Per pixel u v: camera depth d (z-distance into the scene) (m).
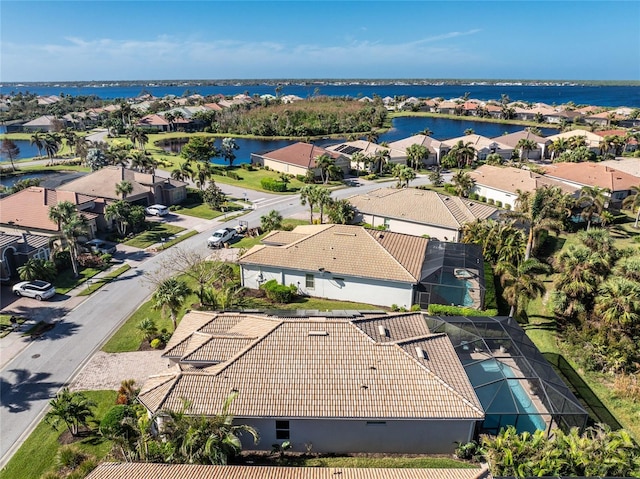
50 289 42.50
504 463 20.16
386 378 24.20
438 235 55.19
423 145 106.31
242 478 19.09
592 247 45.12
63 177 81.94
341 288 41.34
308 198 60.84
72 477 21.89
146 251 54.06
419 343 27.05
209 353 26.39
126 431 23.56
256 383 23.88
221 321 30.16
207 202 71.25
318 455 23.89
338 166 92.94
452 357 26.58
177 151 125.06
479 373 26.45
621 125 161.75
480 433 24.48
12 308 40.59
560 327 37.06
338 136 154.50
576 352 33.38
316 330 26.73
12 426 26.78
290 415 22.58
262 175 94.62
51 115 177.50
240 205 72.94
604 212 61.00
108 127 160.75
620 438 21.78
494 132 159.88
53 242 48.97
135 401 26.84
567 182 73.81
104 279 46.59
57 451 24.80
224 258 50.81
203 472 19.48
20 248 46.53
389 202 59.81
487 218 55.03
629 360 32.12
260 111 173.88
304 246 43.09
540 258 50.66
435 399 23.31
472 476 18.81
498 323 31.89
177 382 24.08
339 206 57.88
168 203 72.75
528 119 190.50
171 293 33.38
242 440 23.62
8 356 33.50
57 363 32.72
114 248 53.72
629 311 32.62
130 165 98.56
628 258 43.97
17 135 153.50
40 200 58.59
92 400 28.67
